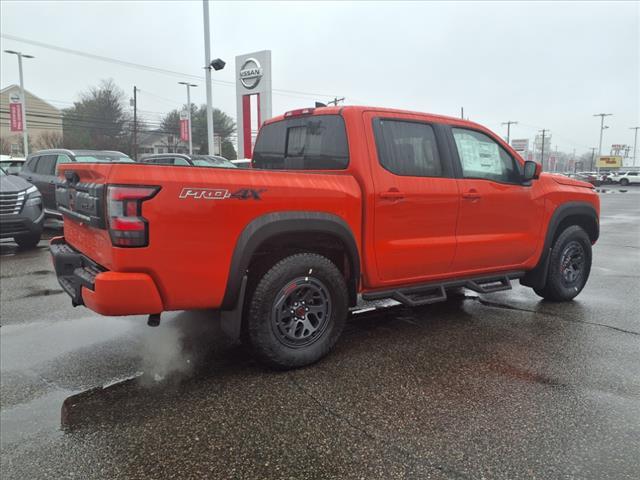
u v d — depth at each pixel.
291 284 3.46
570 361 3.75
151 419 2.93
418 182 4.05
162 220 2.94
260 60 22.00
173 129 69.06
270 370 3.58
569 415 2.92
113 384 3.43
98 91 64.31
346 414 2.95
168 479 2.37
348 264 3.85
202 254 3.09
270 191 3.31
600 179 59.84
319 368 3.62
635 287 6.30
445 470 2.41
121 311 2.92
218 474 2.40
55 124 63.00
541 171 4.79
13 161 13.53
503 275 4.90
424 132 4.20
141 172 2.89
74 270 3.43
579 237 5.43
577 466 2.43
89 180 3.28
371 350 3.99
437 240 4.21
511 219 4.75
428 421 2.86
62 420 2.95
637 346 4.07
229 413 2.98
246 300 3.44
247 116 22.89
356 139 3.82
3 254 8.65
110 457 2.55
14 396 3.28
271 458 2.52
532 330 4.50
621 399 3.12
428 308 5.26
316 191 3.50
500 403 3.08
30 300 5.63
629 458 2.49
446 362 3.73
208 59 19.98
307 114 4.30
